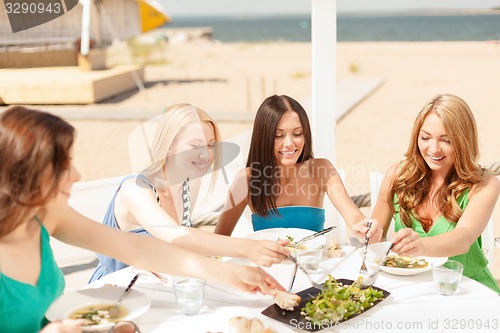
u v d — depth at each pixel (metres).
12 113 1.39
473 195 2.22
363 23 50.94
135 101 11.99
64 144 1.42
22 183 1.37
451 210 2.23
